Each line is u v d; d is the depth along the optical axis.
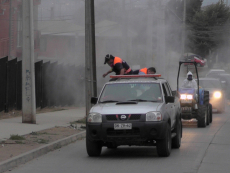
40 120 29.45
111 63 22.66
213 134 24.92
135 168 14.87
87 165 15.55
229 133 25.44
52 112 36.66
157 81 18.58
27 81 26.75
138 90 18.25
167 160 16.44
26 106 26.73
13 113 31.80
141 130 16.12
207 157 17.11
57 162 16.17
